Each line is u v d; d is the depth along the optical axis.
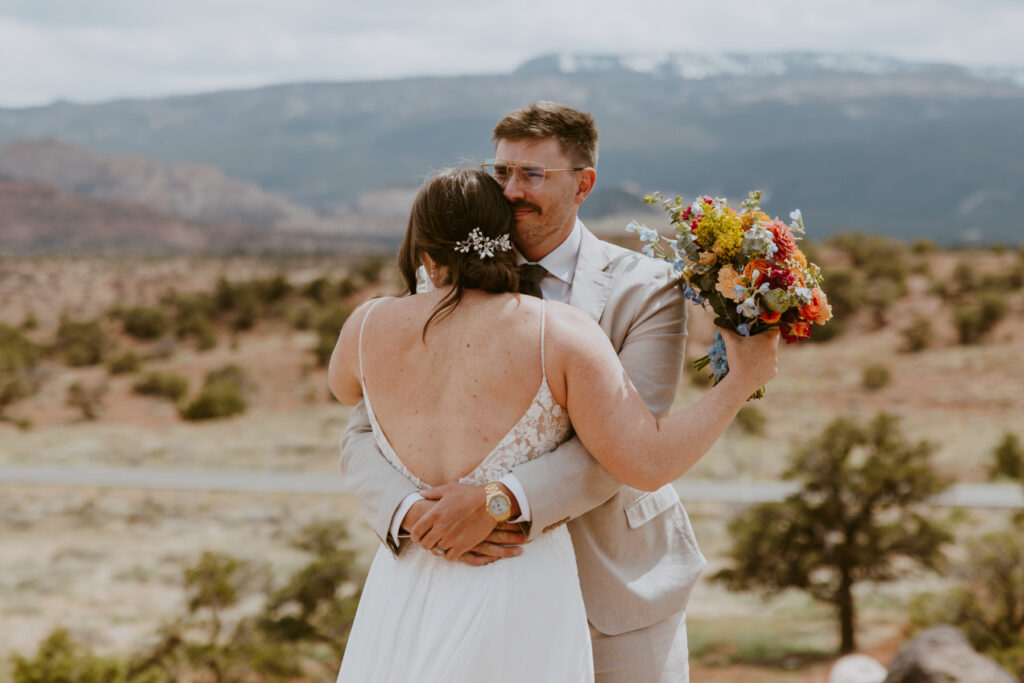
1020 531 26.70
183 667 20.70
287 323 82.31
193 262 169.88
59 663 17.50
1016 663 17.58
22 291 121.12
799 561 24.25
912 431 46.91
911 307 68.75
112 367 72.44
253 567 25.72
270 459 47.34
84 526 36.31
